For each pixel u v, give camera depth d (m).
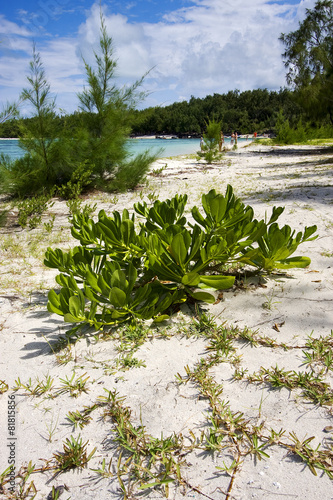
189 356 2.17
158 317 2.42
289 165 14.38
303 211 5.60
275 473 1.41
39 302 2.99
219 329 2.41
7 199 8.30
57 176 9.17
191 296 2.84
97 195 8.83
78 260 2.86
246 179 10.38
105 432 1.65
